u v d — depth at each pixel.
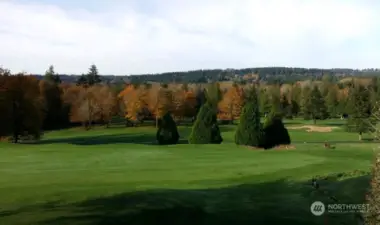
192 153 33.91
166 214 15.61
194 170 25.67
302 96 120.88
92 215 15.06
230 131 81.62
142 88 97.69
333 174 23.78
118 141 64.31
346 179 22.08
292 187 20.52
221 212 16.12
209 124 45.47
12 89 57.94
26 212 15.23
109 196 17.73
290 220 15.21
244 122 40.25
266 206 17.05
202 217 15.50
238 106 99.56
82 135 78.25
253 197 18.53
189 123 104.06
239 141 40.50
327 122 103.69
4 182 20.97
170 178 22.86
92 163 28.20
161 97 90.50
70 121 92.88
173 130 48.12
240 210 16.47
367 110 60.66
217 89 116.88
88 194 18.08
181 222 14.88
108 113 92.81
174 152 34.38
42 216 14.77
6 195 17.73
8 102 57.66
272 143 41.62
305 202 17.64
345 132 75.25
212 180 22.38
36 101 64.19
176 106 94.88
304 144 49.09
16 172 24.33
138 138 69.62
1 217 14.56
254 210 16.50
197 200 17.64
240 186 20.81
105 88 101.00
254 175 23.91
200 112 45.78
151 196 17.86
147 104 90.56
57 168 26.00
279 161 29.67
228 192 19.33
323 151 36.47
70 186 19.92
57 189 19.06
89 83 154.38
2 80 57.69
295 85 141.00
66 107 98.00
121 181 21.70
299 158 31.33
